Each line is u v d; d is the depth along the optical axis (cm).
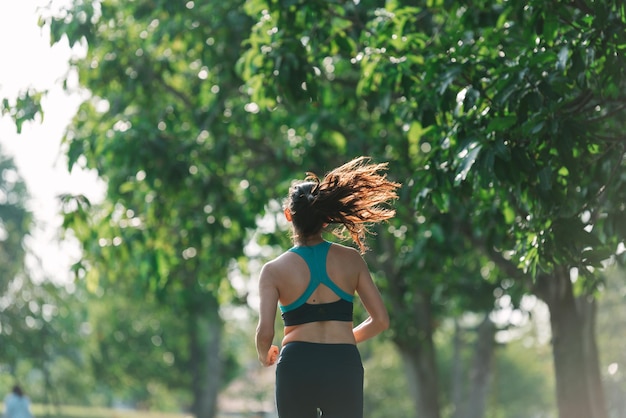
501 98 903
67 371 4972
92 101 1917
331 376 587
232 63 1725
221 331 5862
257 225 1828
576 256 920
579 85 910
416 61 1141
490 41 1098
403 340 2214
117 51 1842
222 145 1780
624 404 4478
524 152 883
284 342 601
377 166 627
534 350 6650
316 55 1260
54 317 3572
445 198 1046
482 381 2928
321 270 605
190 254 1984
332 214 614
